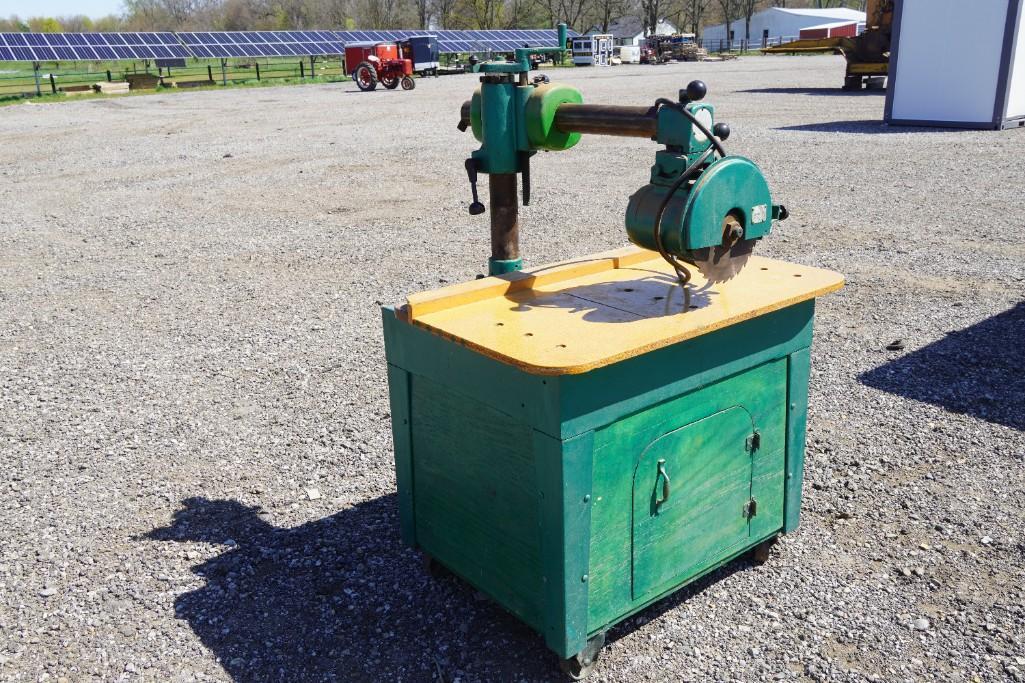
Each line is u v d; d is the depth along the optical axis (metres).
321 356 5.24
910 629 2.65
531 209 9.20
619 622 2.52
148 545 3.25
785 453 2.85
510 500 2.44
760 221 2.45
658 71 36.22
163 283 6.98
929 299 5.83
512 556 2.51
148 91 30.64
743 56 56.41
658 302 2.56
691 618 2.73
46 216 9.75
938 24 14.16
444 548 2.81
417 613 2.81
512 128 2.66
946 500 3.36
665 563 2.56
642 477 2.41
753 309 2.43
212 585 2.99
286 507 3.51
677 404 2.44
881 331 5.27
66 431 4.30
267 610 2.84
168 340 5.63
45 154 14.77
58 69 47.84
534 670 2.52
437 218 9.00
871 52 22.64
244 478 3.77
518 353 2.13
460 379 2.46
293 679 2.52
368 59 29.12
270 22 80.75
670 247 2.34
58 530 3.37
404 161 12.77
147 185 11.52
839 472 3.61
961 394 4.32
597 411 2.22
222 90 30.95
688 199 2.25
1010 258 6.70
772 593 2.85
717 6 87.19
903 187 9.53
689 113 2.23
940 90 14.41
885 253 6.99
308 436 4.17
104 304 6.47
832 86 24.97
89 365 5.22
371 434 4.18
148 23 85.44
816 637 2.63
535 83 2.69
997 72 13.74
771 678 2.46
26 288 6.96
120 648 2.68
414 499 2.88
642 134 2.40
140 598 2.93
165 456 4.00
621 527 2.40
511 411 2.31
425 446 2.73
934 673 2.46
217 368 5.10
